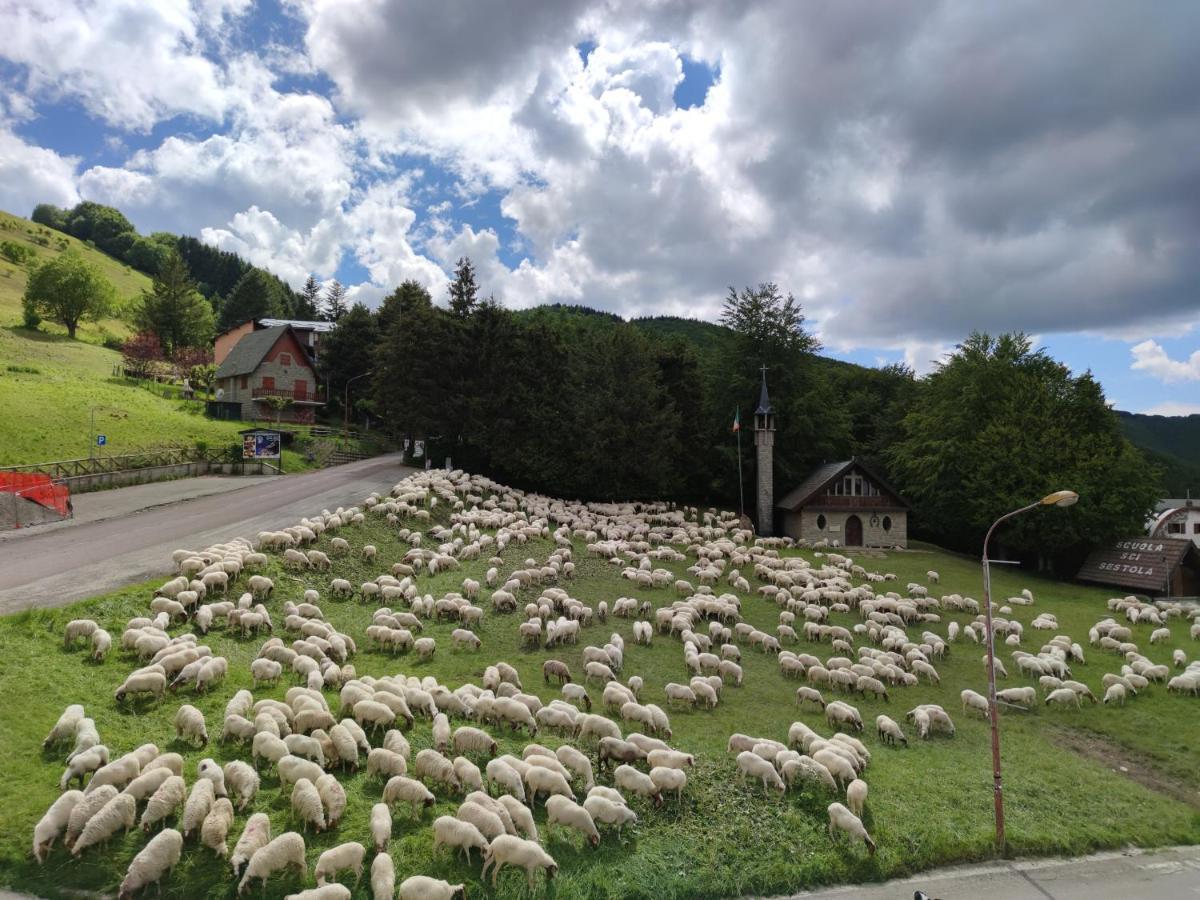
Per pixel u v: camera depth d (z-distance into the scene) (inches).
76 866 474.9
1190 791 818.8
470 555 1459.2
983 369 2549.2
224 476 2081.7
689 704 928.3
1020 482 2240.4
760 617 1344.7
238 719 634.8
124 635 781.9
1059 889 608.1
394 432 2883.9
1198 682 1087.6
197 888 469.4
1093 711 1023.6
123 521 1414.9
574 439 2386.8
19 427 1985.7
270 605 1037.8
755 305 2775.6
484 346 2412.6
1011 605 1636.3
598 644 1117.7
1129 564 2034.9
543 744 724.7
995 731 669.9
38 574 1016.2
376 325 3750.0
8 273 4926.2
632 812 609.6
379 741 686.5
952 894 590.6
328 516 1435.8
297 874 489.1
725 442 2753.4
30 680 684.7
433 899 473.4
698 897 551.8
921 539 2837.1
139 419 2362.2
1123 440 2420.0
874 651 1150.3
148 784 523.8
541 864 522.0
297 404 3176.7
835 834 634.2
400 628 1016.2
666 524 2166.6
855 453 3139.8
